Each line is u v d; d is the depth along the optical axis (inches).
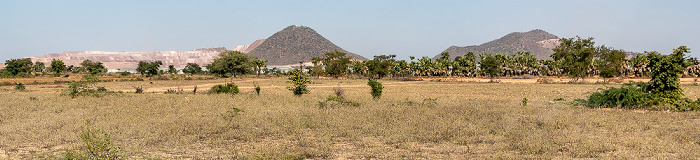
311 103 900.0
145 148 401.1
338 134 476.1
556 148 378.9
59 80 3142.2
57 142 428.8
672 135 446.0
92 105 840.3
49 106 821.2
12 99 991.0
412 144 410.6
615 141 406.9
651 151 362.6
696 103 732.7
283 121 567.8
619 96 772.6
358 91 1804.9
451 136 455.5
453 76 5103.3
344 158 362.9
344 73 5438.0
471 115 627.2
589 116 602.5
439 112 661.9
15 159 359.9
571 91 1742.1
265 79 3924.7
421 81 3548.2
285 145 406.9
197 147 413.1
